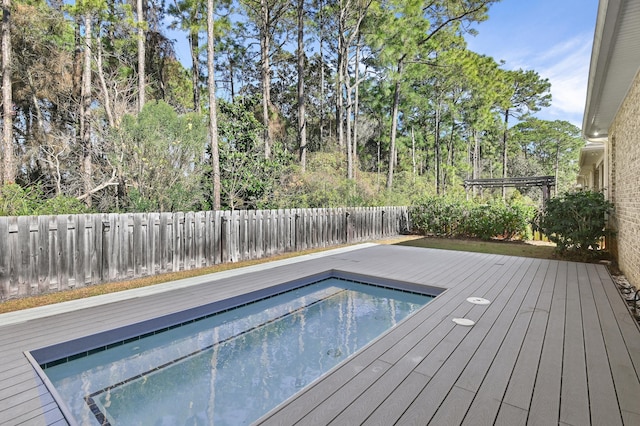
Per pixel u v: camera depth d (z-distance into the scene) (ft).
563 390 6.90
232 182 28.40
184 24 44.14
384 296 17.26
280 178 33.96
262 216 24.59
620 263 20.15
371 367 7.83
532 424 5.83
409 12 43.55
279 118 55.52
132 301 13.51
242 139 32.04
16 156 32.19
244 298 14.74
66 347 9.68
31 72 36.88
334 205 36.04
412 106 73.97
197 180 24.64
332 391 6.82
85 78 32.53
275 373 9.89
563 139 115.34
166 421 7.63
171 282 16.67
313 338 12.39
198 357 10.88
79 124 33.45
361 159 82.12
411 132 86.22
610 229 22.76
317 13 54.13
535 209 36.83
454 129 81.92
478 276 17.98
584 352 8.68
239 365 10.36
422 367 7.84
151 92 43.45
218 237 21.71
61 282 14.96
